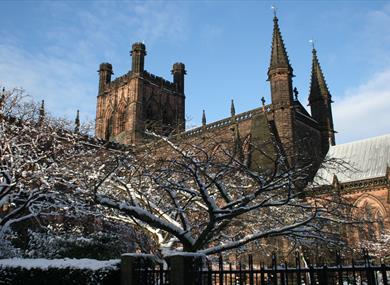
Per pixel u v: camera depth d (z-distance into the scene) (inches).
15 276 755.4
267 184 799.7
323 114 3058.6
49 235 1346.0
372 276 511.8
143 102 3905.0
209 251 771.4
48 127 1344.7
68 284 686.5
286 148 909.2
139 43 4035.4
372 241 1712.6
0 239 1185.4
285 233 840.3
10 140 1172.5
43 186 1139.9
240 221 1031.6
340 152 2714.1
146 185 1016.2
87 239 1295.5
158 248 892.6
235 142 1082.7
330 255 1158.3
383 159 2440.9
